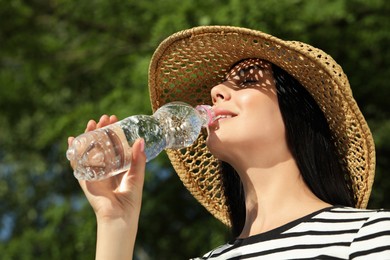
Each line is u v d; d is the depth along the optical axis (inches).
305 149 120.0
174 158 134.6
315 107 123.0
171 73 134.3
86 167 111.8
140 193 115.3
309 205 116.4
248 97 120.1
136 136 118.4
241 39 121.1
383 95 256.1
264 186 119.0
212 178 134.6
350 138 123.0
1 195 322.3
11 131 307.9
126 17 281.1
